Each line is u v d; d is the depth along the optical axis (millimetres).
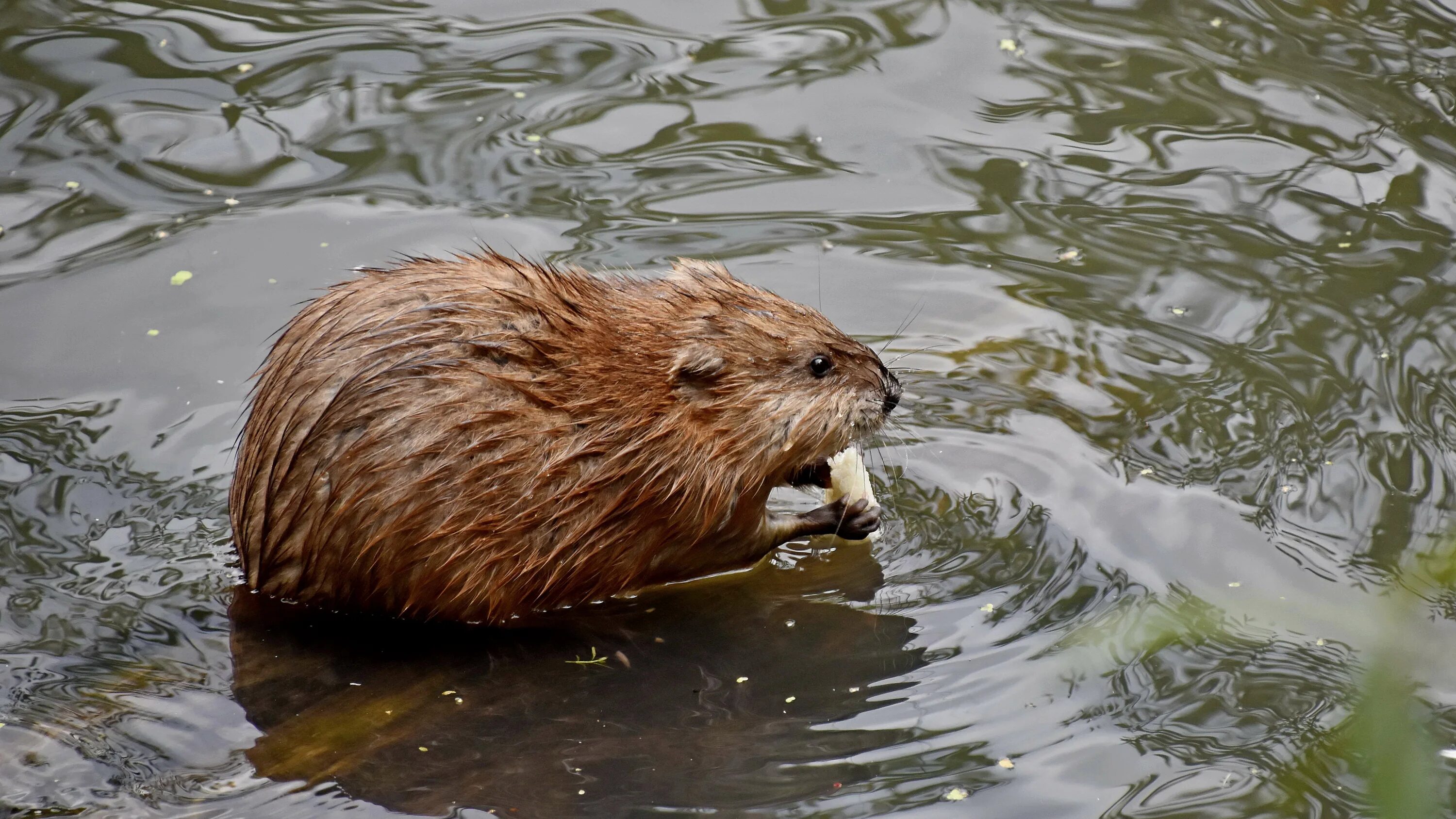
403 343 11555
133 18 20469
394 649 11844
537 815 9742
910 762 10289
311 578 11977
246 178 17484
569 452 11891
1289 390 14547
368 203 17109
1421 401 14250
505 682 11445
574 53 20141
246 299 15688
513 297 12023
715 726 10828
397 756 10461
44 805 9750
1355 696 10820
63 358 14852
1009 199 17594
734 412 12547
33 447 13719
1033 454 14008
